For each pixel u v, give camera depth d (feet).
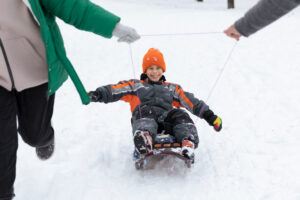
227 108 15.44
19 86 7.24
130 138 12.77
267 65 21.49
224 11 56.29
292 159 10.31
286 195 8.47
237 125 13.48
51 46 6.98
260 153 10.99
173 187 9.23
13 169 7.47
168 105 11.27
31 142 8.48
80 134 13.06
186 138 9.81
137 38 7.51
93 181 9.68
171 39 32.22
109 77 21.62
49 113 8.41
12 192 7.49
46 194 9.05
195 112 11.17
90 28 7.26
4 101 7.13
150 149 9.59
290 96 15.98
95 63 24.80
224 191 8.95
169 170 10.18
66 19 7.11
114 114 15.29
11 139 7.32
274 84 17.89
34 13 6.63
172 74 21.70
